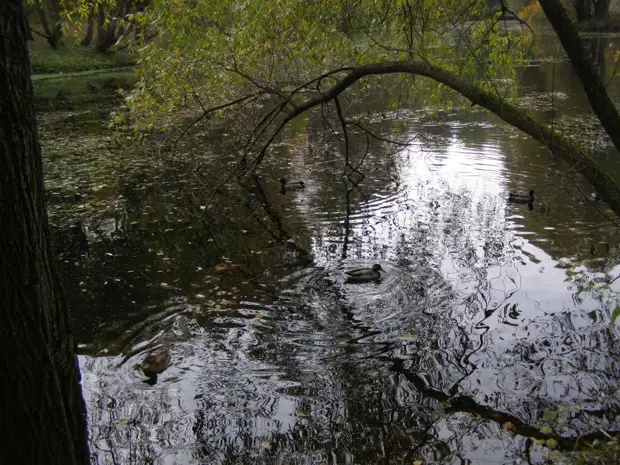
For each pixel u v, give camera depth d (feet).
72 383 10.53
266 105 76.48
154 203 45.03
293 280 30.83
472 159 55.62
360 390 21.42
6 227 9.12
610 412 19.66
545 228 37.35
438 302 27.94
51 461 9.98
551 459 17.60
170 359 23.25
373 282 30.17
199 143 63.46
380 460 17.95
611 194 20.92
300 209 43.04
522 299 27.89
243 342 24.85
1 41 8.83
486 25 31.63
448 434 18.99
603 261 31.76
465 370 22.41
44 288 9.81
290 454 18.33
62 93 101.04
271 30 36.83
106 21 36.83
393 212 41.75
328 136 65.87
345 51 38.65
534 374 21.97
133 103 40.96
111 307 28.02
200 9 33.37
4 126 8.96
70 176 52.60
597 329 24.88
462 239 36.09
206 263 33.37
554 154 22.79
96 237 37.96
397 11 34.01
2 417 9.52
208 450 18.49
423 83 37.70
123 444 18.83
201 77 43.04
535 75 106.11
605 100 18.20
